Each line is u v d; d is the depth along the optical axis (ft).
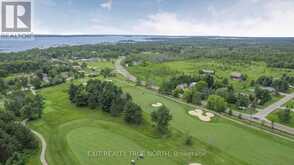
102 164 149.69
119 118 229.04
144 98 302.25
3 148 142.72
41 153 163.43
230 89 340.18
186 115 245.65
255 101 306.55
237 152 175.42
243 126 225.35
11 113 199.82
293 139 203.00
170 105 278.05
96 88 271.69
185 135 198.18
